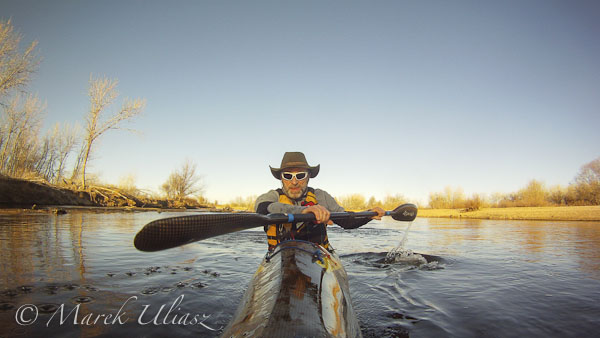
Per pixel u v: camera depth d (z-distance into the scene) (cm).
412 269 420
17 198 1606
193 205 3450
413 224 1379
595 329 226
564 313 255
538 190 2859
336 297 174
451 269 421
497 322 237
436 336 213
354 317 178
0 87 1767
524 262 468
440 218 1862
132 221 1060
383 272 402
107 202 2331
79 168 2442
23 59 1825
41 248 482
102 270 361
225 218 195
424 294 305
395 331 220
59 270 351
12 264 368
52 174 2608
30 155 2464
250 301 175
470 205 2444
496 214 1873
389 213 352
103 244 545
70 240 573
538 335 216
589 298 293
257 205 313
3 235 602
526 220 1574
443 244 677
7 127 2277
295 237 278
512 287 330
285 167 316
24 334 196
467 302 282
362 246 651
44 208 1549
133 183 3169
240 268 404
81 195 2145
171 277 344
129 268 378
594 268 425
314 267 197
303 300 152
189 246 617
